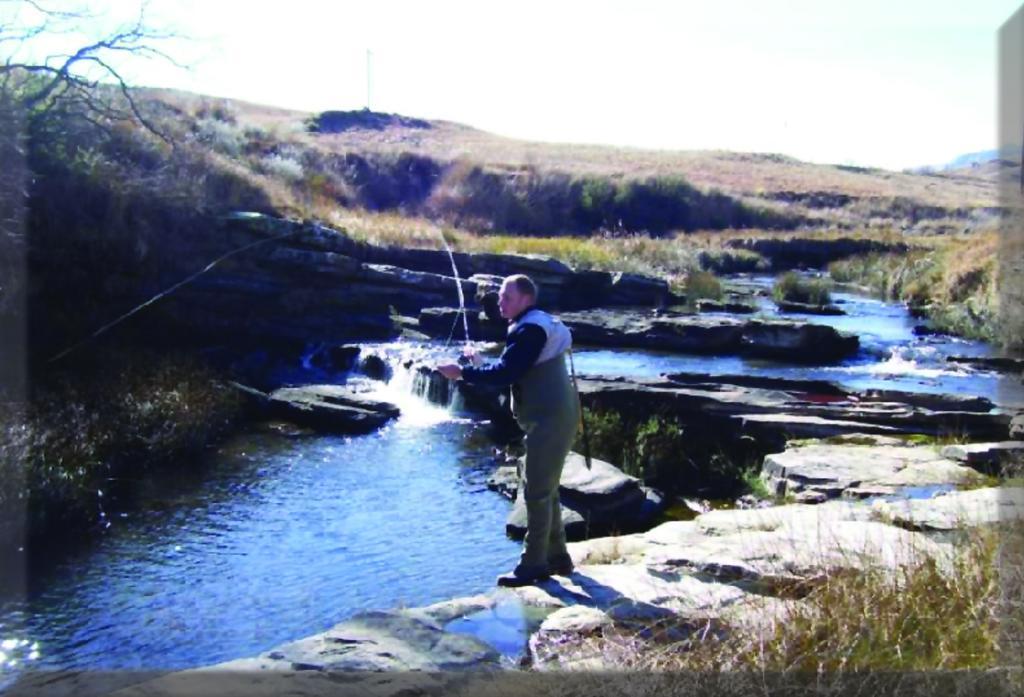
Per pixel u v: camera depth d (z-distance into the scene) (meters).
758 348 17.56
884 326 20.73
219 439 13.30
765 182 58.94
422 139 58.03
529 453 5.16
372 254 21.80
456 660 4.15
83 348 15.43
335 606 7.62
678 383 12.89
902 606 4.00
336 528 9.61
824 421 10.83
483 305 19.59
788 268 34.94
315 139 45.72
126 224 17.72
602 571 5.41
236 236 19.19
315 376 17.25
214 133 30.08
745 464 10.79
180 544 9.12
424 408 15.36
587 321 19.38
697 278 24.94
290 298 19.27
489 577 8.23
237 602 7.69
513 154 52.03
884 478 8.52
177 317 17.91
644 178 45.12
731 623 4.20
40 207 16.59
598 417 11.49
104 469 11.15
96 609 7.55
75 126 18.52
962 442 9.98
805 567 4.89
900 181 72.25
